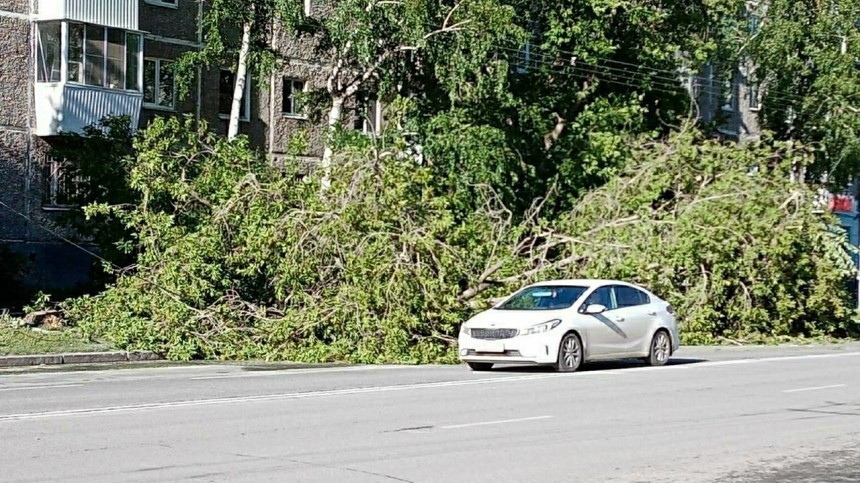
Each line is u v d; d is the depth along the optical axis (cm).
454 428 1895
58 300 4562
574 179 5931
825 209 5034
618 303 3212
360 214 3675
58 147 4756
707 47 6588
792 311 4881
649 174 4875
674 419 2061
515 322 3017
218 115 6128
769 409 2234
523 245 4259
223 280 3716
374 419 1995
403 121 5309
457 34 5125
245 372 3058
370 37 5059
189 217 4000
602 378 2848
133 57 5516
